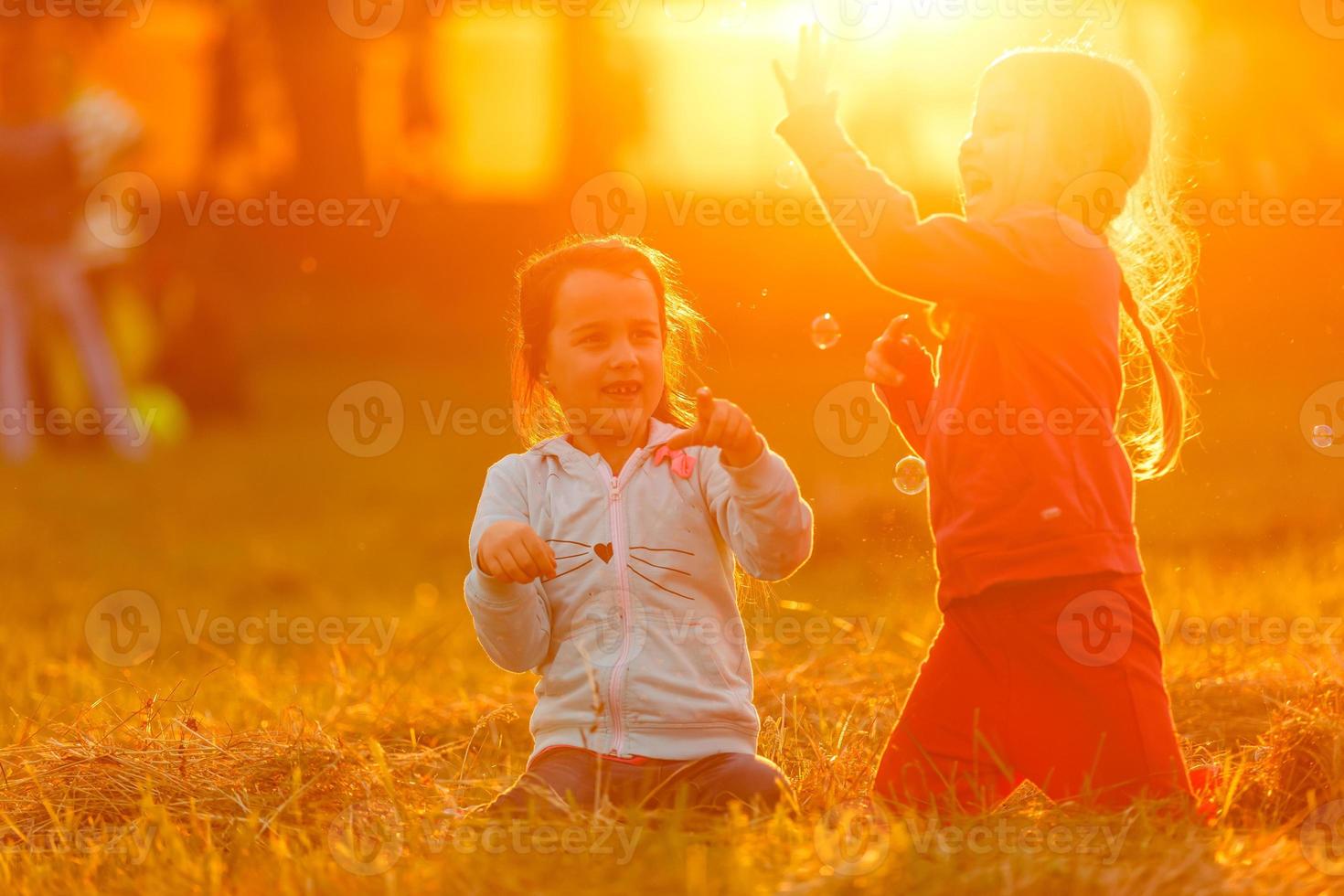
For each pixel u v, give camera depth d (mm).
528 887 3838
